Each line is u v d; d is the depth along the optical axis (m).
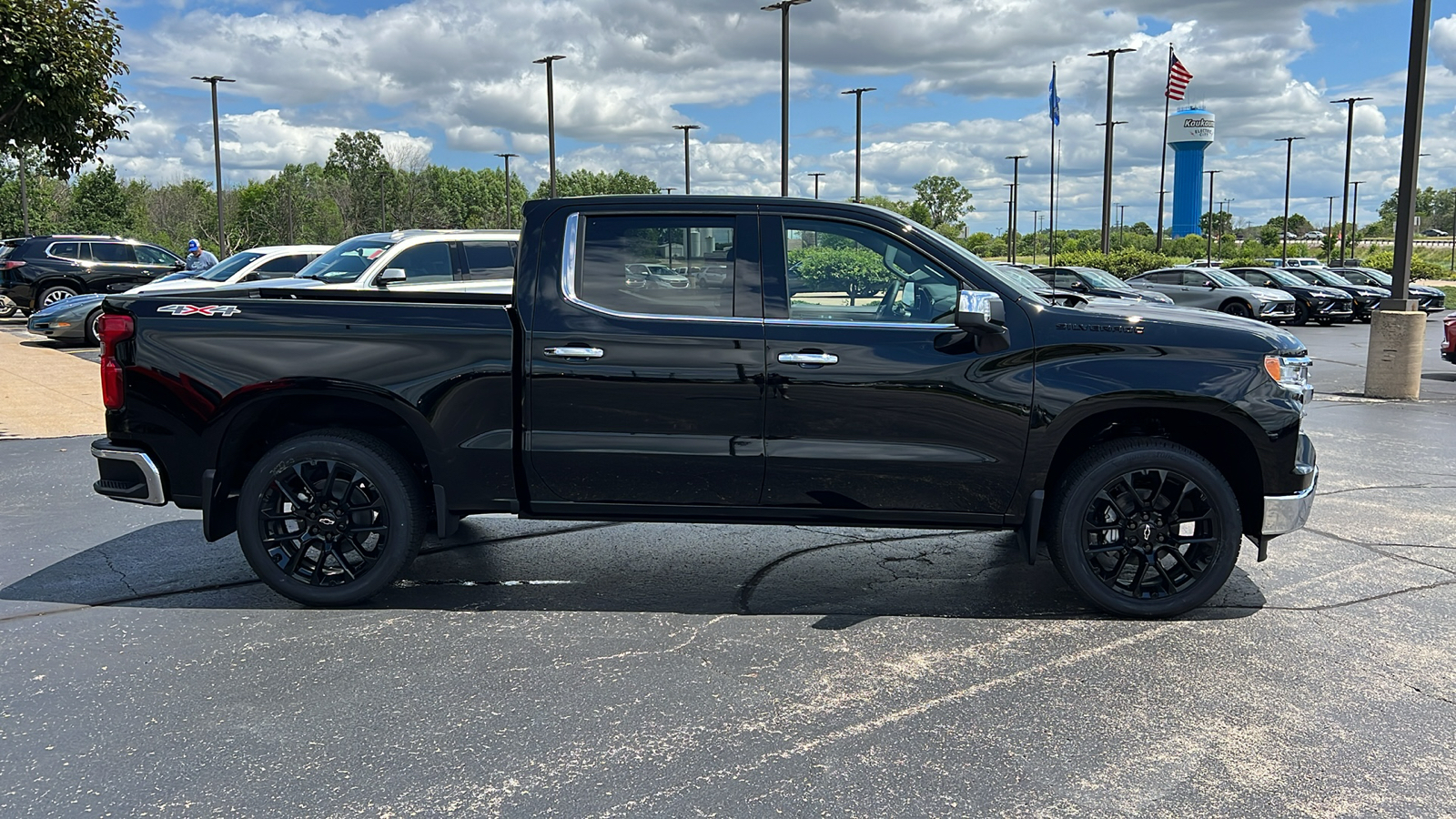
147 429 4.65
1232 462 4.79
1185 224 106.50
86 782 3.14
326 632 4.45
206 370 4.59
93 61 8.02
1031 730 3.50
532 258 4.61
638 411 4.53
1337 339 22.88
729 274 4.56
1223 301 25.69
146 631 4.45
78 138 8.22
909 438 4.50
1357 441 9.16
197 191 74.69
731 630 4.50
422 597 4.95
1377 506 6.71
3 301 23.95
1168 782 3.14
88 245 21.34
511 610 4.77
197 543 5.85
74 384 12.22
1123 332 4.46
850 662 4.11
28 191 61.75
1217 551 4.55
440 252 11.03
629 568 5.47
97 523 6.29
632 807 2.99
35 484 7.32
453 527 4.80
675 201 4.61
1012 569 5.46
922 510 4.59
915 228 4.59
